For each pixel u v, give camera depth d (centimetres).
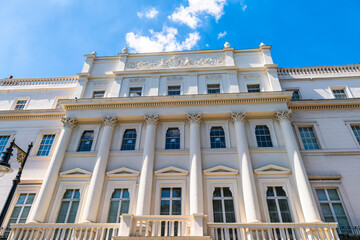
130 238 1162
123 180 1730
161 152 1825
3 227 1683
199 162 1711
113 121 1953
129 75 2261
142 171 1691
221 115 1942
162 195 1669
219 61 2275
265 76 2152
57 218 1631
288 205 1576
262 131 1903
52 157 1817
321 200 1645
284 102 1927
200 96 1950
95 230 1451
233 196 1620
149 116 1938
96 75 2289
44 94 2403
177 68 2245
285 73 2297
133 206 1617
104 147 1827
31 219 1537
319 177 1692
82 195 1698
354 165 1738
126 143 1939
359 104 2000
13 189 969
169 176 1719
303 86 2200
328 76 2236
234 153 1783
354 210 1573
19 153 1050
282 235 1220
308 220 1439
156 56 2383
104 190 1702
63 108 2048
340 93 2156
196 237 1146
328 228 1236
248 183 1585
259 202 1584
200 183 1622
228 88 2092
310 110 2030
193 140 1809
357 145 1834
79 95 2158
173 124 1980
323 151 1805
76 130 2009
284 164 1711
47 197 1648
